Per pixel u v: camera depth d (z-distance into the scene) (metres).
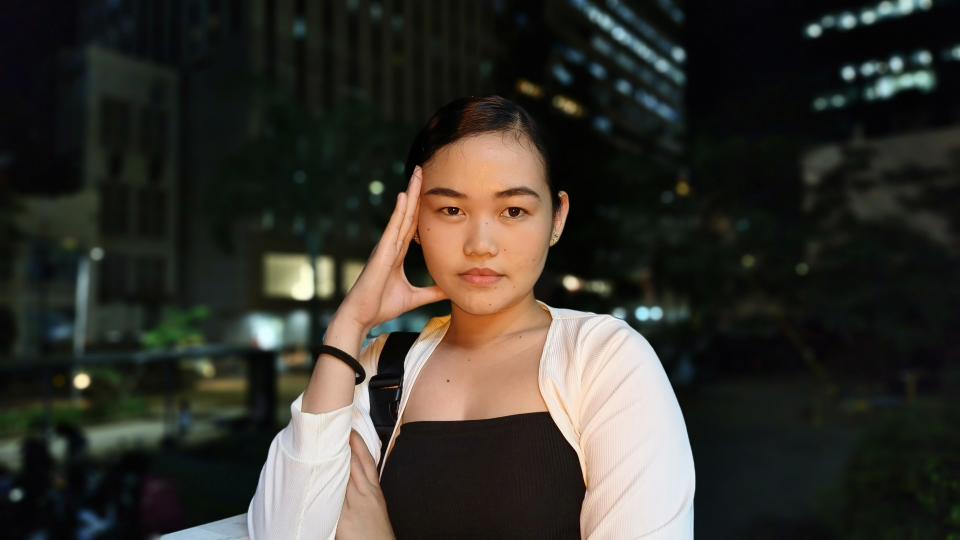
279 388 23.70
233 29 36.75
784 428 12.66
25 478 6.16
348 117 22.12
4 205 26.14
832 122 14.09
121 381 20.31
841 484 4.61
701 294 13.80
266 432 14.97
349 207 39.81
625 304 14.48
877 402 12.55
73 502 5.98
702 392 17.20
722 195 12.80
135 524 5.83
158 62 40.69
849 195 13.18
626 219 12.71
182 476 11.41
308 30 38.12
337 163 22.16
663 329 16.34
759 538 6.43
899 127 37.12
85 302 31.77
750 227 12.62
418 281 7.51
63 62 35.91
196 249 37.94
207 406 20.56
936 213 14.13
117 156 35.97
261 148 21.83
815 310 13.29
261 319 36.78
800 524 6.72
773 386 18.14
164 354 14.12
